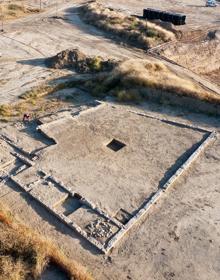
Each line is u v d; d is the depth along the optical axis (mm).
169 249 13945
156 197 16188
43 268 12430
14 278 11641
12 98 25672
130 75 26625
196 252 13898
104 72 29422
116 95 25547
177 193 16672
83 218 14938
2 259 12102
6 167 17688
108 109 23281
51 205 15375
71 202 15945
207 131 21266
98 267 13070
